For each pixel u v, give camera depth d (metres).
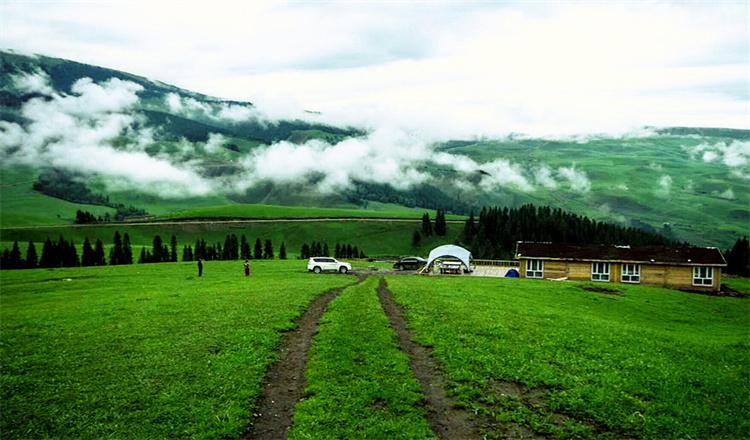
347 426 19.03
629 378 24.47
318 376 23.53
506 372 24.50
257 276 72.56
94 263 153.38
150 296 47.59
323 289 50.72
